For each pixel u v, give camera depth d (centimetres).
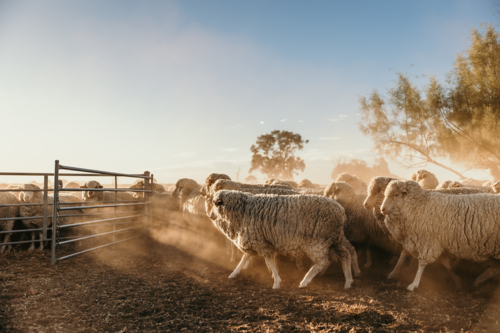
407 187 582
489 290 551
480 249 527
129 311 471
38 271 664
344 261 590
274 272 593
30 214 883
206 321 443
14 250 856
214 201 633
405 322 424
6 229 855
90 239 1023
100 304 494
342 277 646
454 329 405
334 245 596
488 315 444
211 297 538
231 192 630
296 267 729
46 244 911
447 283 602
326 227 571
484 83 1502
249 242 599
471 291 559
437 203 561
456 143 1602
